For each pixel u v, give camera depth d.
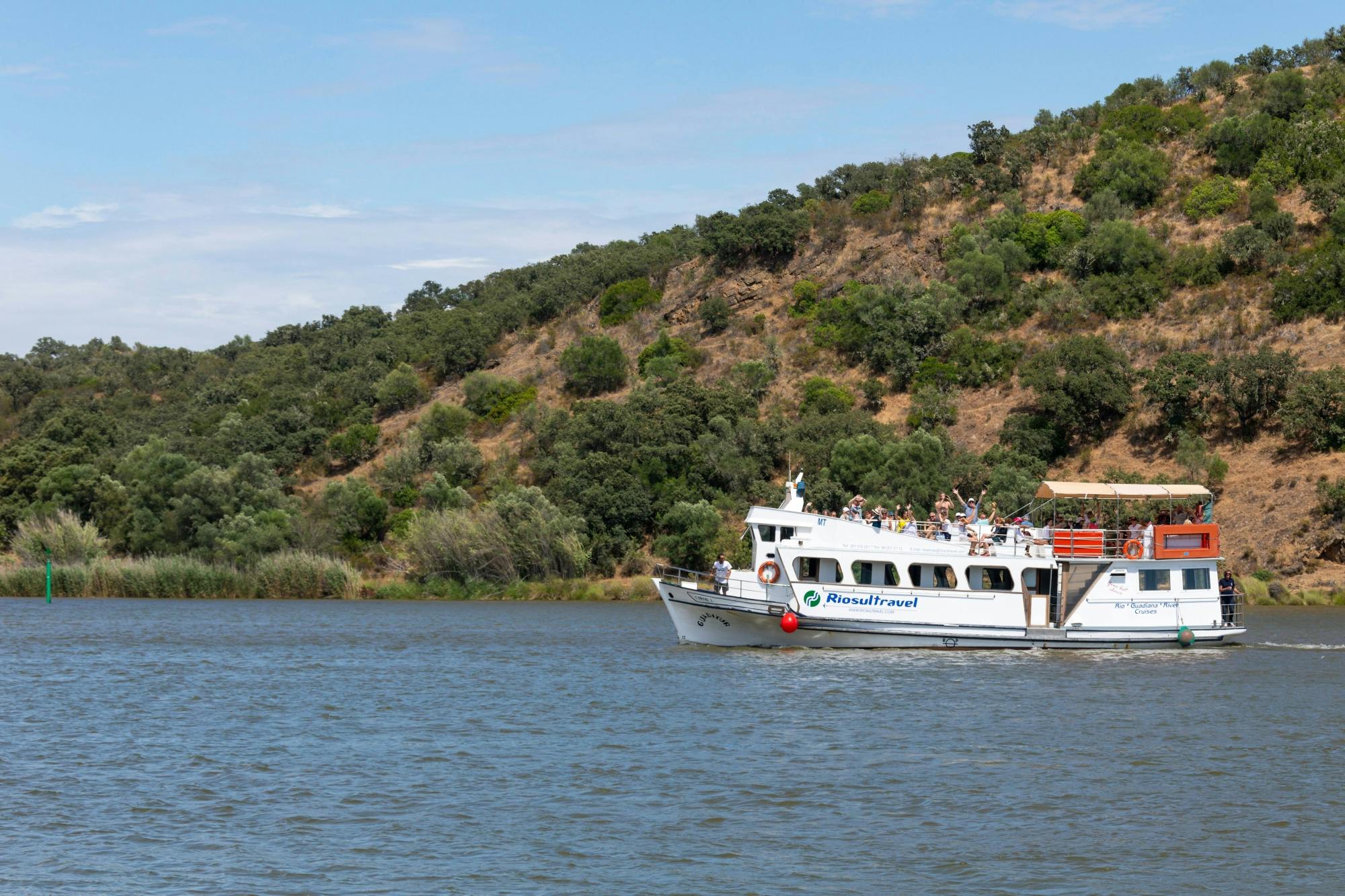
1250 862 25.00
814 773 31.97
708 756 34.00
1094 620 53.09
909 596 52.09
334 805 29.39
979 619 52.34
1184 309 109.50
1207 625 54.16
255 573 96.44
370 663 54.09
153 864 25.20
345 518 105.19
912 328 115.81
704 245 139.88
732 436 104.62
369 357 149.75
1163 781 31.11
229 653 57.91
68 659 56.22
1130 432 99.69
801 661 50.56
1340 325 100.75
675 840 26.55
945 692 43.56
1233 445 95.56
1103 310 112.25
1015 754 34.03
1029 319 116.44
